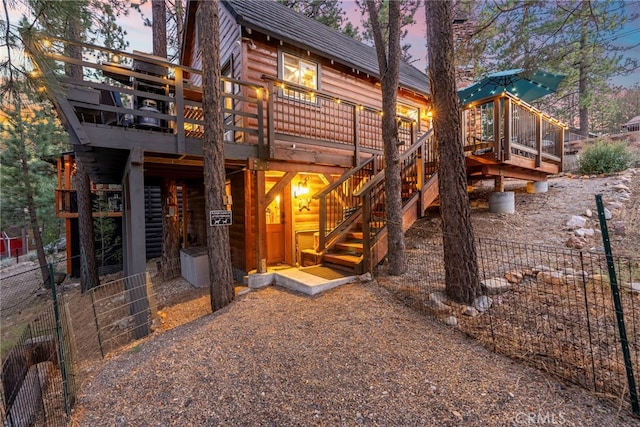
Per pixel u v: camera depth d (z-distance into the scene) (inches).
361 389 87.9
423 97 379.9
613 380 81.1
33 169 374.9
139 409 88.7
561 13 154.3
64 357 97.8
